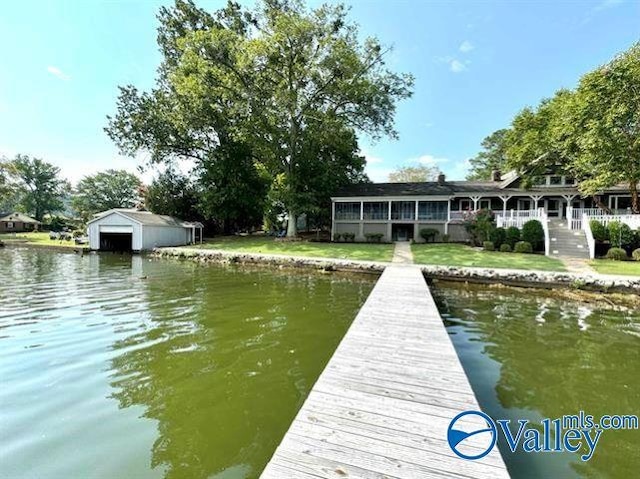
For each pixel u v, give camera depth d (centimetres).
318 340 589
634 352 552
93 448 294
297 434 252
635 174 1423
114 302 860
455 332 662
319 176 2539
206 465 273
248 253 1836
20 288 1035
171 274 1371
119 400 379
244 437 314
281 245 2181
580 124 1498
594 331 669
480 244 1952
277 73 2245
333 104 2345
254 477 259
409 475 209
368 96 2212
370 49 2231
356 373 364
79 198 5909
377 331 517
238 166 2798
